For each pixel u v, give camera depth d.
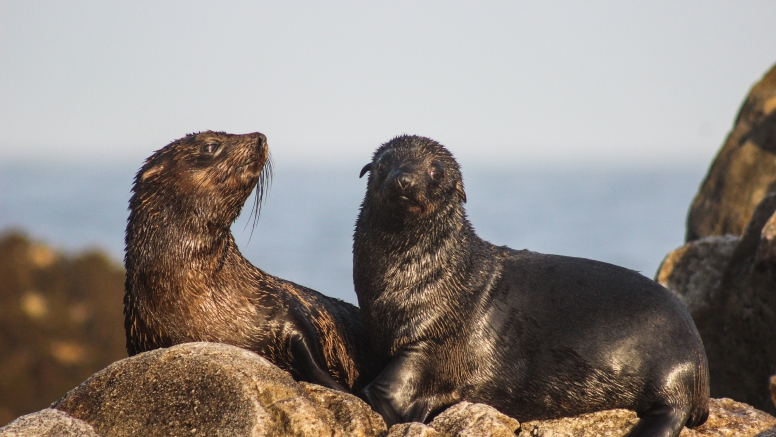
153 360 20.89
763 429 25.58
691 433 24.78
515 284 27.25
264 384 20.27
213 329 25.97
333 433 20.36
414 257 26.62
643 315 25.98
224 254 26.97
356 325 30.14
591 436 23.95
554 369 25.88
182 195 26.19
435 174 26.77
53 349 79.00
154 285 25.83
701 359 25.64
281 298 27.30
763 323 33.69
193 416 19.59
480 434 21.16
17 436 18.50
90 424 19.84
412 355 26.17
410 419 25.47
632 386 25.33
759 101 51.34
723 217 49.25
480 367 26.28
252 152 27.23
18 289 84.19
